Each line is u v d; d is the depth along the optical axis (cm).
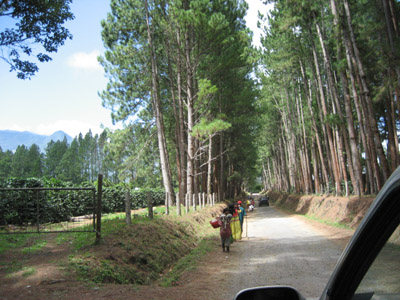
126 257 882
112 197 2420
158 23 2869
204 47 2608
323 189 3491
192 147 2608
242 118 3138
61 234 1143
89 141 12850
